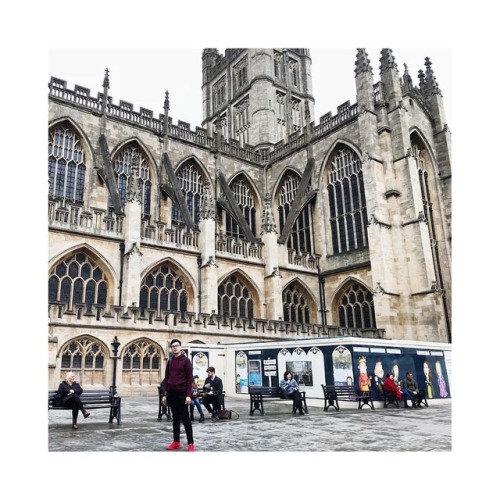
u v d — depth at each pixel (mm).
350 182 55125
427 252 46781
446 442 13992
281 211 64312
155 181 54188
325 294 55125
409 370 29281
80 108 49875
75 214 40094
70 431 16000
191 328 37875
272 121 77188
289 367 29359
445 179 54469
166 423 18406
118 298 41062
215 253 47625
